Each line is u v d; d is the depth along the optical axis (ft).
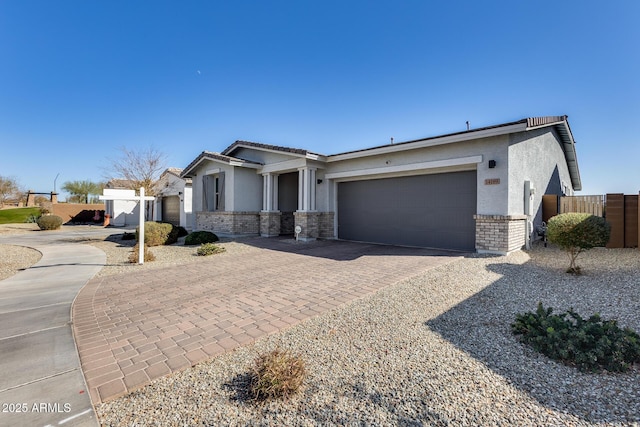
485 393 8.58
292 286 20.51
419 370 9.82
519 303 16.20
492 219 29.55
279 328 13.47
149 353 11.32
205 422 7.61
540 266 24.49
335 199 46.11
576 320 12.39
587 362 9.75
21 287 21.47
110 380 9.52
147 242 41.73
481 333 12.62
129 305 17.22
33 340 12.62
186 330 13.48
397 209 38.88
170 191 74.43
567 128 43.98
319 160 43.78
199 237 43.93
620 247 31.91
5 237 57.06
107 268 28.04
